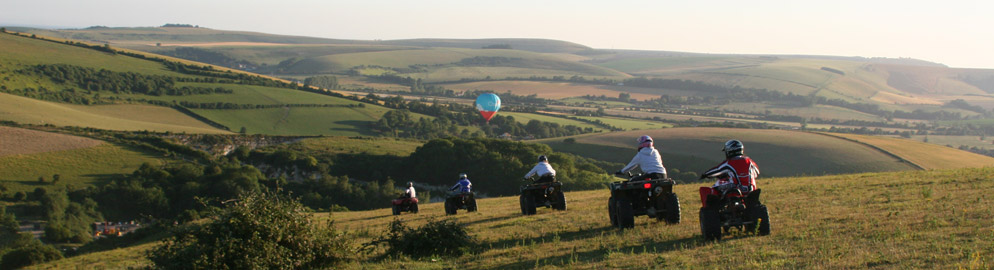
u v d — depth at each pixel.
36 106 143.25
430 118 196.12
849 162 109.12
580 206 21.25
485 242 14.66
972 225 11.48
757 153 117.94
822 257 9.55
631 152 129.12
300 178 106.25
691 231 12.83
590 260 11.00
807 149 117.38
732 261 9.75
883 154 111.94
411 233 13.91
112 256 24.47
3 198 84.88
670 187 13.77
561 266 10.77
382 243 15.67
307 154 114.25
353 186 97.56
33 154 100.94
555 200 19.88
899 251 9.55
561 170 89.75
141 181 92.00
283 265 12.40
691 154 120.25
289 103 194.25
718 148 122.75
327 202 91.25
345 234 14.04
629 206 13.70
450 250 13.46
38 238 72.12
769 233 11.69
